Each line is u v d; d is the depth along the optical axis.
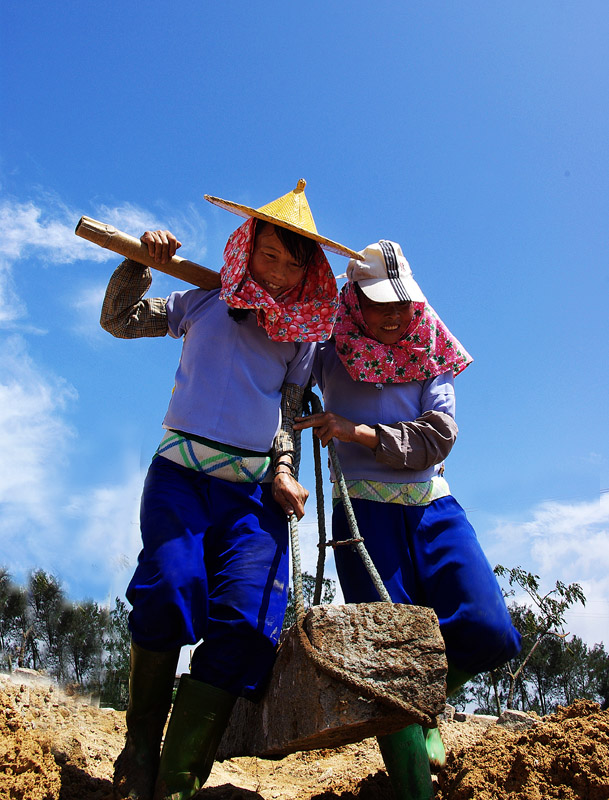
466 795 3.40
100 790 3.55
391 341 4.14
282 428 3.73
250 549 3.41
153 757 3.27
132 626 3.23
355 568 3.88
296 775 5.44
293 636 3.10
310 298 3.83
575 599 24.05
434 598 3.86
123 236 3.75
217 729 3.18
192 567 3.23
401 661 2.93
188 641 3.14
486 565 3.95
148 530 3.32
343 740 3.12
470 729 6.45
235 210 3.73
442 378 4.26
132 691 3.31
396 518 3.96
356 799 4.08
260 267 3.71
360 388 4.20
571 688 37.12
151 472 3.54
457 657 3.75
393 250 4.11
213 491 3.48
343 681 2.88
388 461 3.90
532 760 3.38
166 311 3.96
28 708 3.91
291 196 3.82
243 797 3.95
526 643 30.16
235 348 3.64
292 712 3.03
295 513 3.56
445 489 4.15
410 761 3.46
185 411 3.57
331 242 3.64
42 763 3.08
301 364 3.86
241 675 3.26
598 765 3.25
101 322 3.90
